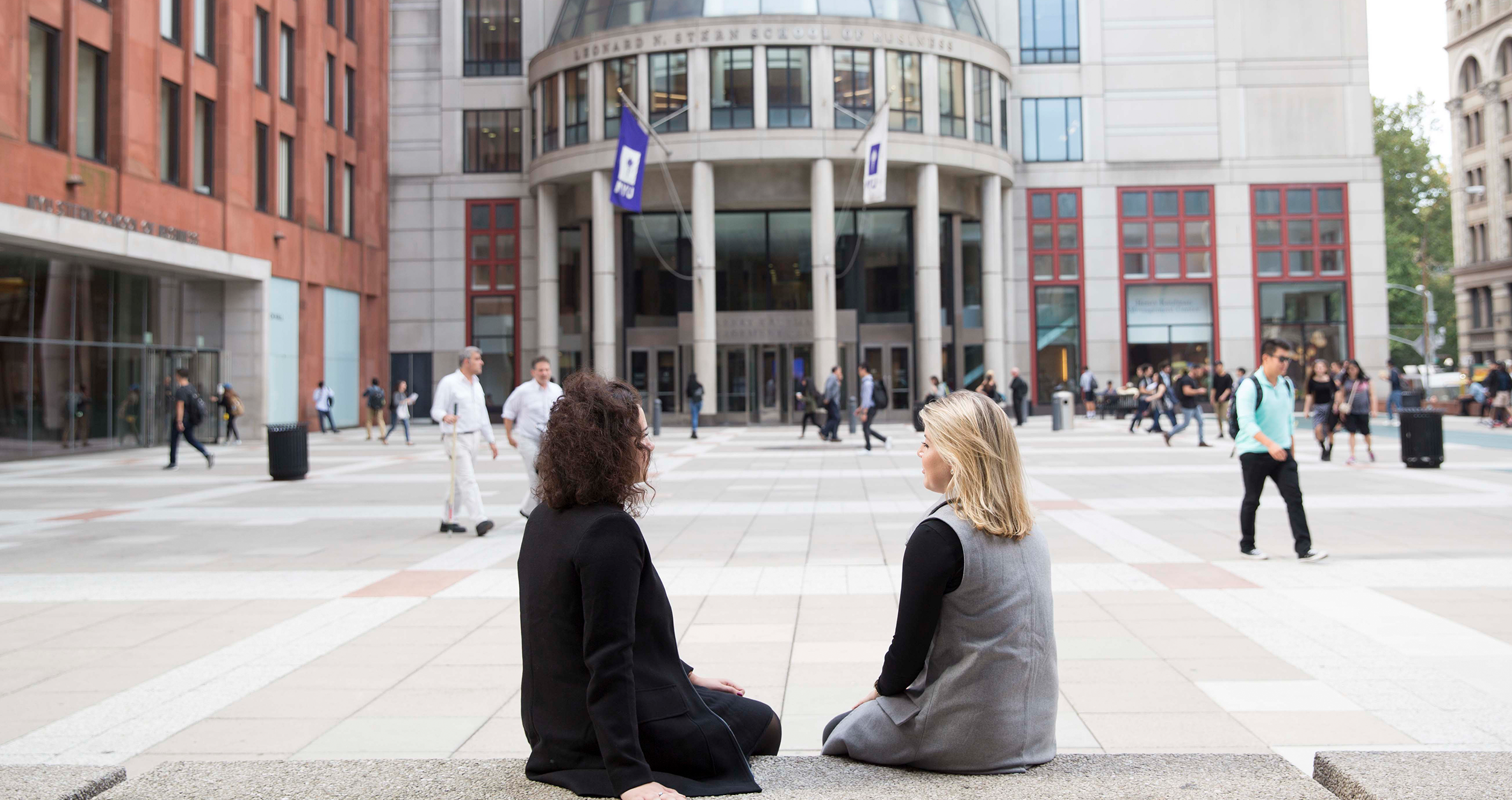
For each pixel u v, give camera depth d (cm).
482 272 4278
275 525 1193
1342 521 1101
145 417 2730
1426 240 7456
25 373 2311
